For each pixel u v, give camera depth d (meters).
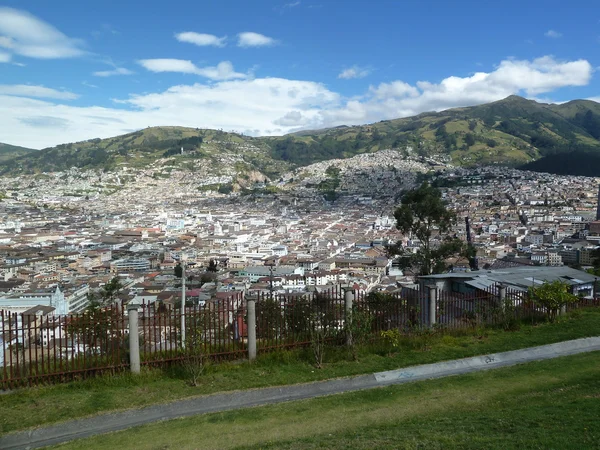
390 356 17.28
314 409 12.93
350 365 16.44
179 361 15.95
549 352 17.66
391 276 102.25
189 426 12.07
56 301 73.62
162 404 13.60
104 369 15.30
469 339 19.09
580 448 8.81
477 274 28.19
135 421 12.68
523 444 9.23
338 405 13.17
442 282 27.41
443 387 14.28
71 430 12.23
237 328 17.56
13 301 72.56
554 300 21.38
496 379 14.79
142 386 14.75
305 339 17.73
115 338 16.00
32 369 15.10
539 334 19.62
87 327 15.77
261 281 93.75
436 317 19.89
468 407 12.55
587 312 23.20
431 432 10.52
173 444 11.05
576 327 20.47
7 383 14.53
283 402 13.63
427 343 18.31
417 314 19.56
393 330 18.00
